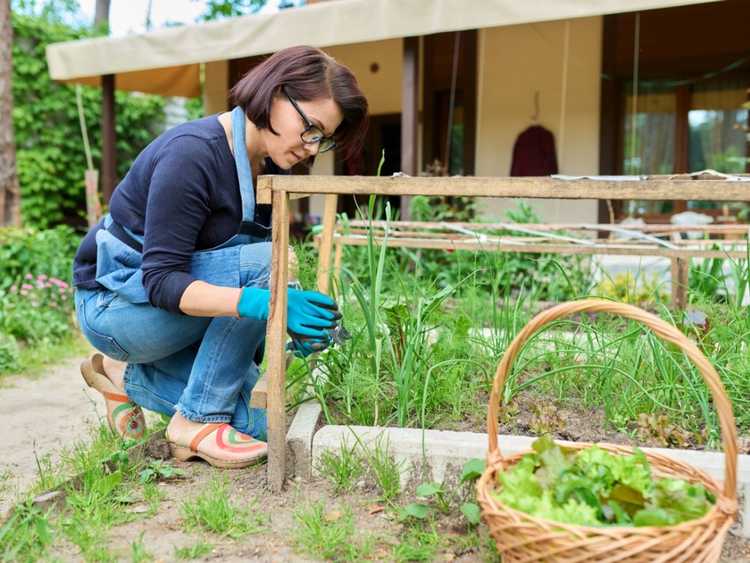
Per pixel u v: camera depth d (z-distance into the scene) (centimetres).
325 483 196
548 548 123
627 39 715
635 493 137
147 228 193
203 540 166
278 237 182
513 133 757
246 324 208
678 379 233
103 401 343
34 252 593
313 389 240
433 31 532
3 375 400
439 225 368
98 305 213
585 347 265
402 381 213
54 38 1036
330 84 191
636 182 162
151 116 1144
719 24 687
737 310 274
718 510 131
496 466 152
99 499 184
